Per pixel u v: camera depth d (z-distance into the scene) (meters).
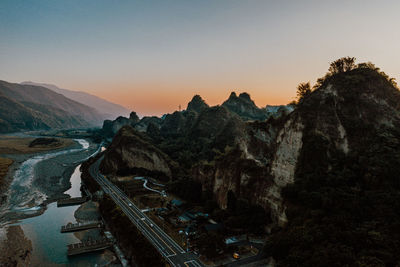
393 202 63.62
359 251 58.53
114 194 144.62
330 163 82.94
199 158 194.25
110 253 87.44
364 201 68.12
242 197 105.00
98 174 195.12
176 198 140.50
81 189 165.75
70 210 128.50
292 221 77.81
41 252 87.19
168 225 103.31
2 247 89.62
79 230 104.38
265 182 99.25
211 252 75.94
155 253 76.50
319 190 77.31
